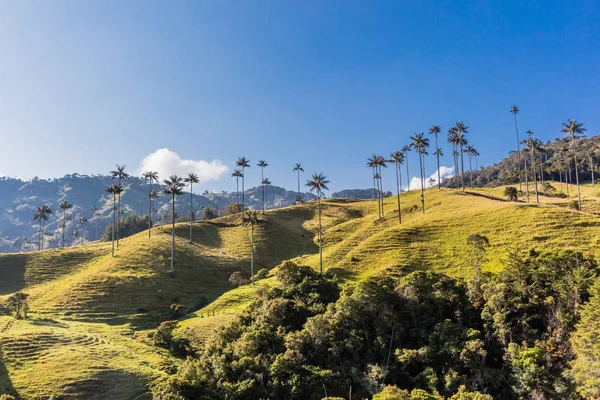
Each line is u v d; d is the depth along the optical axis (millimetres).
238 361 63125
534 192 195375
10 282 134750
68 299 116125
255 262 159250
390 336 67250
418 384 58688
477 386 57594
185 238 179625
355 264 109250
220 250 170375
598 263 73750
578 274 64938
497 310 66188
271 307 76750
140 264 141875
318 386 57844
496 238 102750
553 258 71062
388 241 116062
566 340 58188
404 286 74750
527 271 70500
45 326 94500
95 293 119312
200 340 91250
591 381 48156
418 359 61312
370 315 71125
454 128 182625
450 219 121688
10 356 75125
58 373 70500
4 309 106750
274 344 67938
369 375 59719
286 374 59188
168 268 141875
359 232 152875
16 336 82312
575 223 98562
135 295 121062
